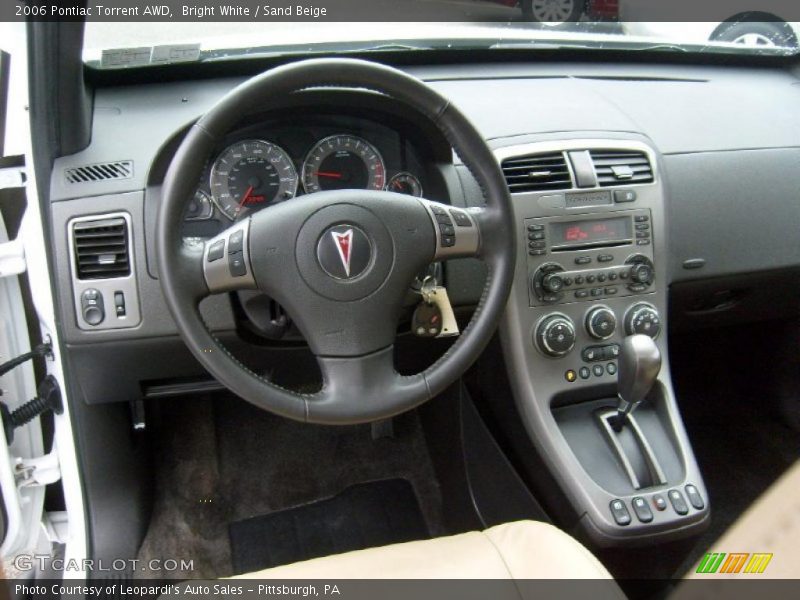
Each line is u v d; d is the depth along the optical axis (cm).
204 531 180
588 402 147
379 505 189
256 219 106
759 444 196
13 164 128
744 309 178
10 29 114
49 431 156
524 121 146
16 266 131
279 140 131
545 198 138
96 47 138
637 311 143
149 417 186
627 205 142
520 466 150
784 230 163
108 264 126
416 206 110
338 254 105
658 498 132
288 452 200
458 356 112
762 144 162
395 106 126
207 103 139
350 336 107
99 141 130
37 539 146
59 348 134
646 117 161
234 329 133
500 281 113
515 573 98
